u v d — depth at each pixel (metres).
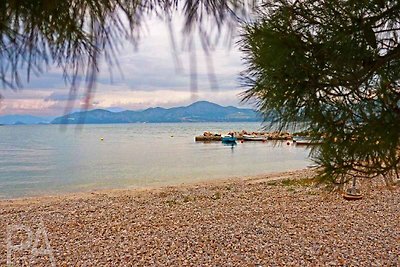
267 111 1.71
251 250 7.28
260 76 1.64
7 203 13.62
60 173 23.03
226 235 8.24
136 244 7.81
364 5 1.42
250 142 45.78
